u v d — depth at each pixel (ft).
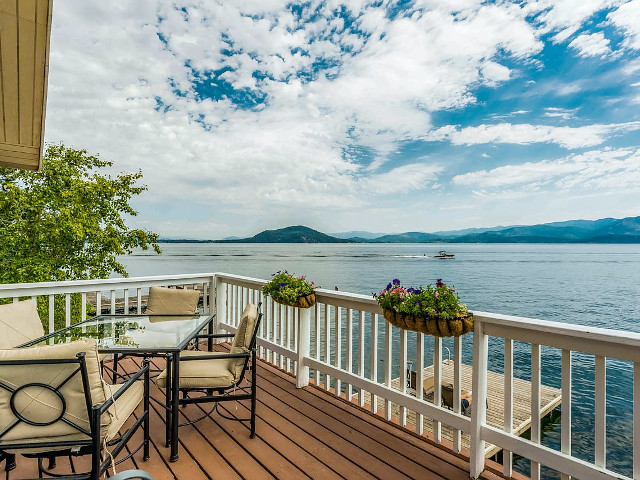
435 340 8.15
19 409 4.84
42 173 34.78
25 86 7.49
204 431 8.70
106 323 10.46
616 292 118.52
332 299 10.87
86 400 4.91
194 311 12.87
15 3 5.35
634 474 5.48
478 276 163.22
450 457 7.66
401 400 8.72
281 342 13.16
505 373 6.99
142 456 7.59
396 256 325.01
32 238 35.27
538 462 6.40
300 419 9.37
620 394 38.50
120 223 40.06
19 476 6.84
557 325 6.11
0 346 8.59
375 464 7.37
